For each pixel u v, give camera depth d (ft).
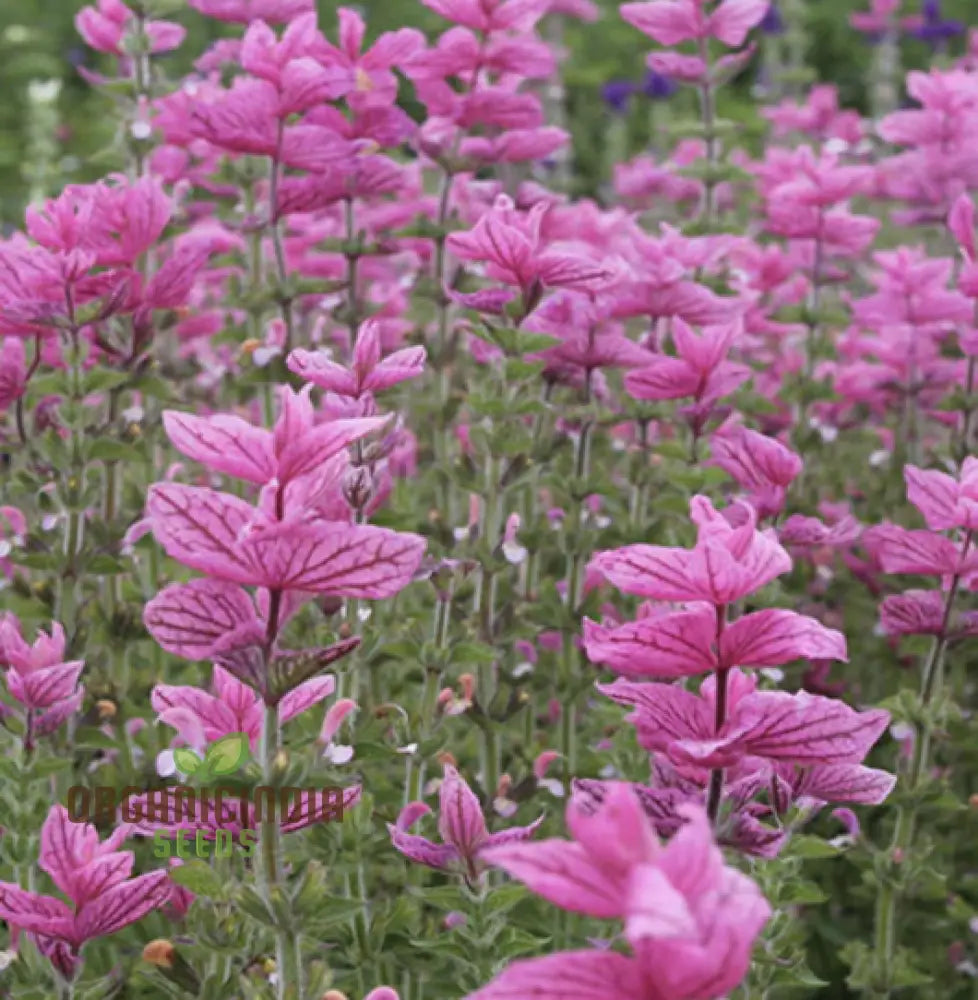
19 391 20.62
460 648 19.34
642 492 24.79
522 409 20.72
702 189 37.04
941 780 21.52
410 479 28.71
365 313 27.20
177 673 24.70
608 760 21.13
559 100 53.11
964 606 23.75
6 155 67.67
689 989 7.87
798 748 11.14
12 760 16.84
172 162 28.14
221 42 29.76
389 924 17.43
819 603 28.02
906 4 86.63
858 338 33.24
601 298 22.63
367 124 24.77
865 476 33.99
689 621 10.89
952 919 23.47
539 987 7.97
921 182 33.63
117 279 19.86
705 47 31.04
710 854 7.65
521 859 7.79
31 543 20.71
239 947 14.08
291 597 11.11
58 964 13.66
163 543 10.48
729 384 20.45
